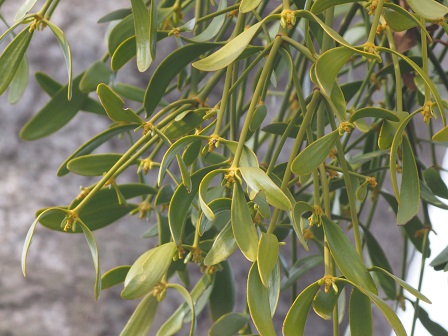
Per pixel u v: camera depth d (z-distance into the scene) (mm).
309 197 1345
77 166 1156
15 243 1811
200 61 986
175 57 1127
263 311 973
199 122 1134
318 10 1026
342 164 1063
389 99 1336
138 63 1067
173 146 1021
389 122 1040
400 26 1077
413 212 1029
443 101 1041
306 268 1271
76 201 1162
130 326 1176
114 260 1827
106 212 1196
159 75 1131
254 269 979
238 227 986
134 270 1031
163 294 1172
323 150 1019
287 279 1267
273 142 1282
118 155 1164
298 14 1006
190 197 1054
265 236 972
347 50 984
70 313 1786
